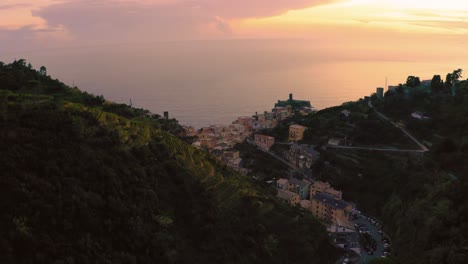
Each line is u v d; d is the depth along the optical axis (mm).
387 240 135250
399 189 158500
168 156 115125
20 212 69312
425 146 185750
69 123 96000
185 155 122750
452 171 141875
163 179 104500
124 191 90062
